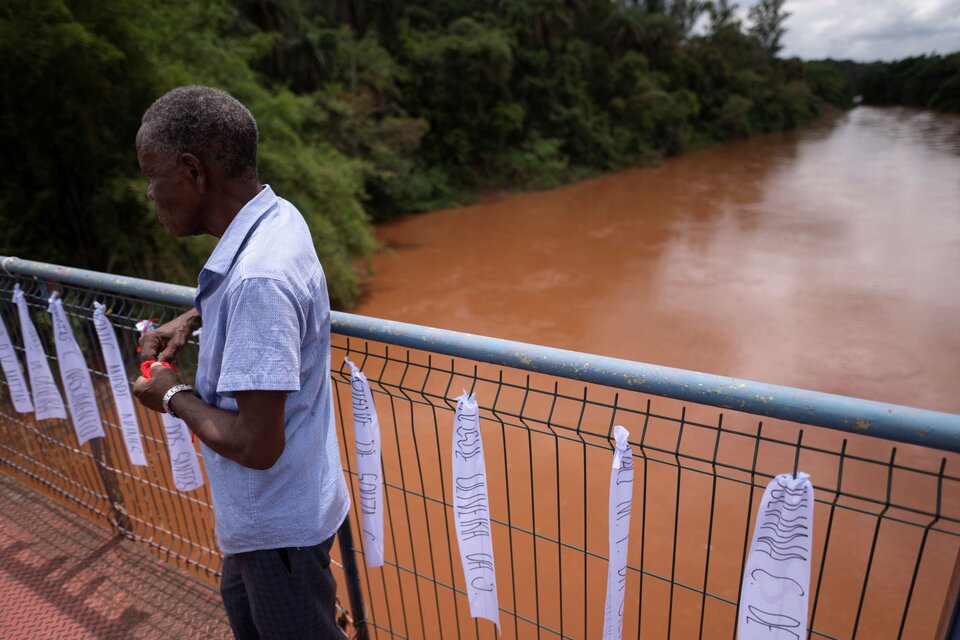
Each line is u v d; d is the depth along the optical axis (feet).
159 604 7.52
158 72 31.86
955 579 3.38
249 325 3.48
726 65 172.96
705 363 39.93
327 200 43.83
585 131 114.21
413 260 63.21
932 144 140.56
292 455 4.02
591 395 30.60
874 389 35.96
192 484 7.20
